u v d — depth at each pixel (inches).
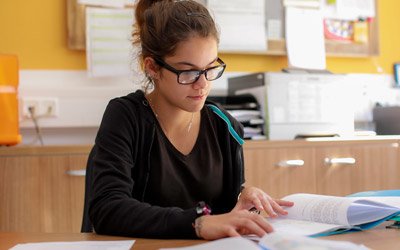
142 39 45.1
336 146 92.1
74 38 95.3
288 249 27.7
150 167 47.0
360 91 117.5
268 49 108.8
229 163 50.7
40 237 37.9
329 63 116.3
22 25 94.4
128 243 34.2
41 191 76.5
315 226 36.3
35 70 94.7
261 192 43.1
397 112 109.0
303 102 95.2
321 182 90.5
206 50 41.4
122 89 97.8
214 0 104.3
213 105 51.4
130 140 45.6
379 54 119.5
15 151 75.6
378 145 96.1
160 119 48.3
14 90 84.1
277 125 92.7
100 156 43.4
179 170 48.3
